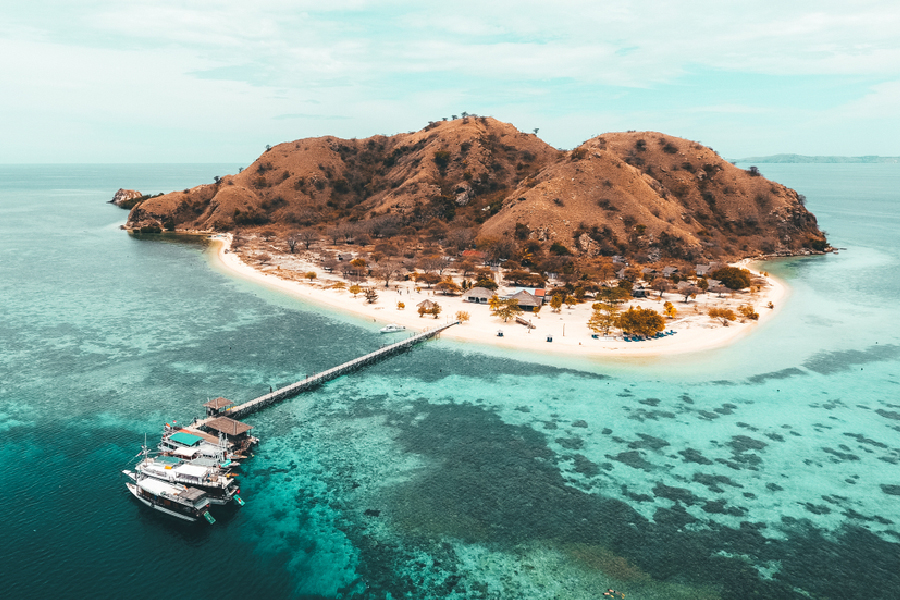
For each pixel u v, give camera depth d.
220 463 65.44
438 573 50.88
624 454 71.75
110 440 71.12
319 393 88.62
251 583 49.00
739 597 48.72
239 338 113.00
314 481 64.69
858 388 93.19
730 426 79.56
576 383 93.81
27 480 62.28
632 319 116.00
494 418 81.19
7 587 47.03
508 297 149.88
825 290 169.88
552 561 52.66
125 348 104.69
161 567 50.47
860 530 57.53
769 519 59.12
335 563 51.84
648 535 56.47
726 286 165.75
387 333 118.44
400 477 65.88
